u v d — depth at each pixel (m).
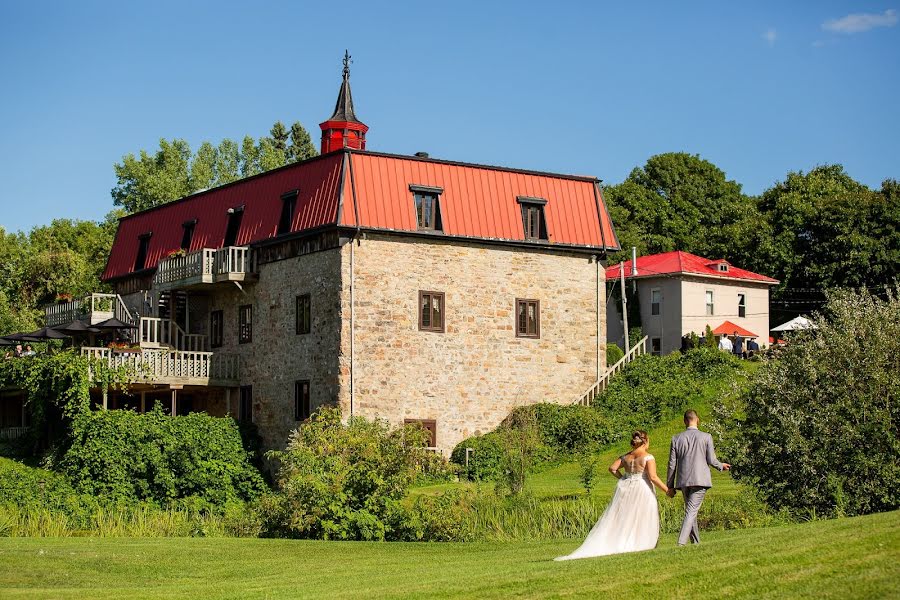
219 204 46.78
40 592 17.66
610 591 14.63
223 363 44.50
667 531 25.28
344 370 39.41
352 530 26.25
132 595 17.11
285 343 42.19
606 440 41.97
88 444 38.59
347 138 52.50
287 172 43.12
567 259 44.59
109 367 41.03
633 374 45.31
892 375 24.41
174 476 39.09
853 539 15.46
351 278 39.78
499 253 42.94
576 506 29.12
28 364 41.41
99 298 50.12
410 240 41.00
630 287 65.00
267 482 41.81
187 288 45.94
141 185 74.69
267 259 43.31
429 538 26.66
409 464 27.75
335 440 27.73
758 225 71.19
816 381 24.88
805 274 68.38
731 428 26.23
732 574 14.65
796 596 13.53
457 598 15.17
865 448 24.14
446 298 41.66
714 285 63.78
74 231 81.06
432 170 41.88
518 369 43.06
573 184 45.31
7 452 41.94
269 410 42.81
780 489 24.84
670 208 81.69
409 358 40.72
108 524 32.97
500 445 39.97
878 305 25.88
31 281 68.94
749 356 53.31
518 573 16.34
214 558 22.06
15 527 30.86
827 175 78.81
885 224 66.88
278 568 20.72
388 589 16.25
